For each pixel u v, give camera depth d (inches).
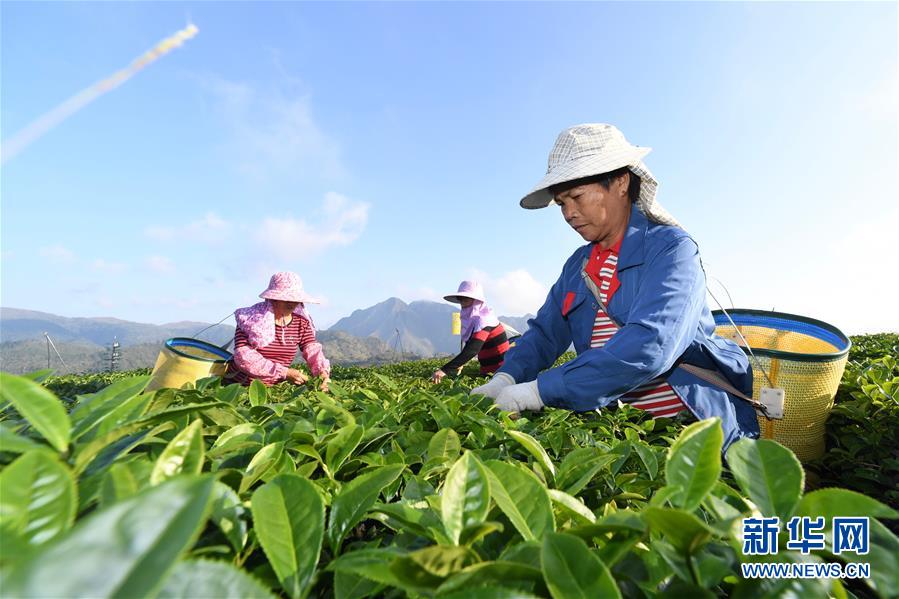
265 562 29.0
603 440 69.9
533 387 97.3
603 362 93.0
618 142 114.1
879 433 122.9
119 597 13.3
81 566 13.8
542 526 29.6
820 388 119.7
